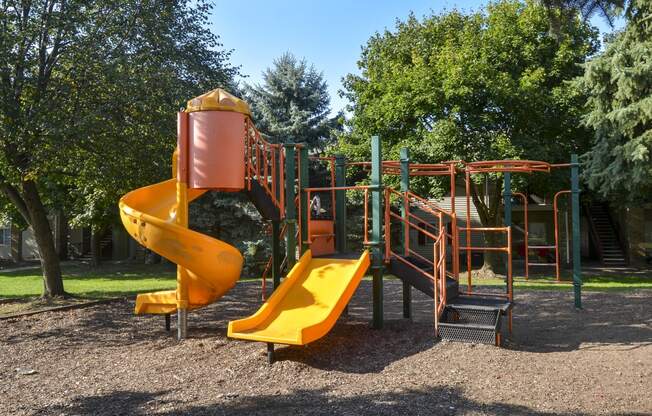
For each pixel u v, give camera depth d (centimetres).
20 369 664
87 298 1299
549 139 1828
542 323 930
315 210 947
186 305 812
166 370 630
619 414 454
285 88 2656
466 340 719
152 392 546
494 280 1852
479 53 1839
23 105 1124
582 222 3003
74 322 984
